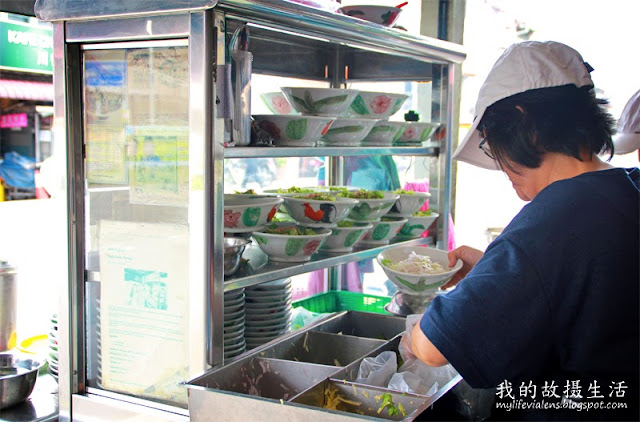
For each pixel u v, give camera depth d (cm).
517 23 552
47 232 335
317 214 228
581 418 134
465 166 535
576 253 125
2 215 346
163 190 180
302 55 284
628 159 450
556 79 133
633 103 254
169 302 182
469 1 455
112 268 191
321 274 326
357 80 307
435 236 300
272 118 209
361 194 262
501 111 137
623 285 125
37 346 258
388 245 271
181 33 168
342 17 203
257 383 190
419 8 351
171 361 183
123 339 191
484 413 153
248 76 187
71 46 189
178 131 177
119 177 187
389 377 183
